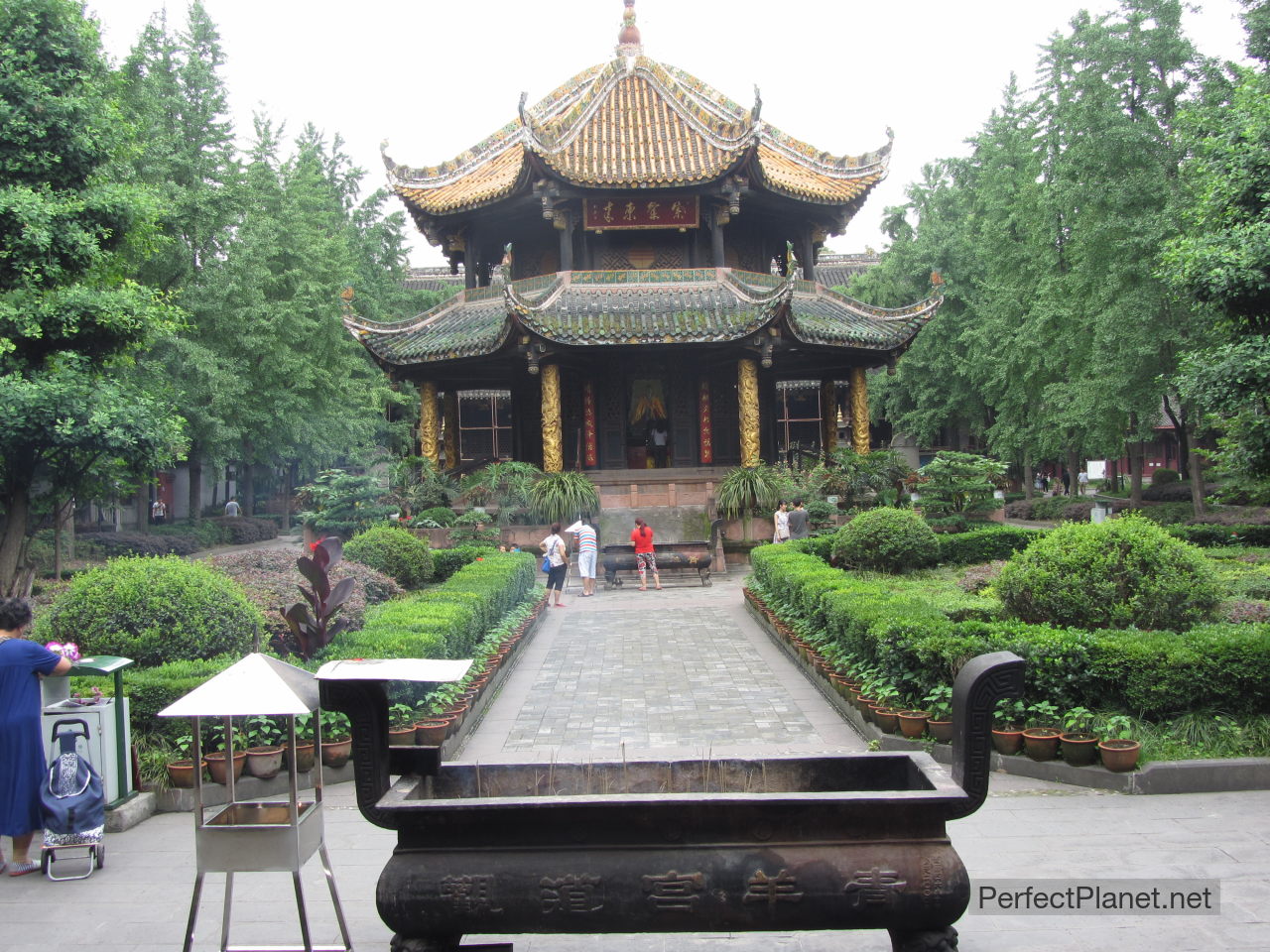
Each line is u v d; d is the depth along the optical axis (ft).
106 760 27.58
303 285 128.77
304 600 46.88
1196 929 19.45
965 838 24.57
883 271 161.38
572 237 99.76
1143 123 95.20
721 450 104.78
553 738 36.63
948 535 74.18
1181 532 77.05
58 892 22.94
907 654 33.91
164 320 63.05
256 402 126.82
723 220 97.40
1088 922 19.86
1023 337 122.21
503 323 89.86
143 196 61.00
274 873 23.88
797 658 48.52
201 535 131.13
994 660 16.26
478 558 72.38
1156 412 101.09
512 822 15.90
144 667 34.12
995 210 134.72
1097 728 29.96
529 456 107.45
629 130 101.19
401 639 36.52
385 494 91.20
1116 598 38.01
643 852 15.78
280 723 30.96
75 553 104.78
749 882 15.60
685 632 60.13
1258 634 31.17
